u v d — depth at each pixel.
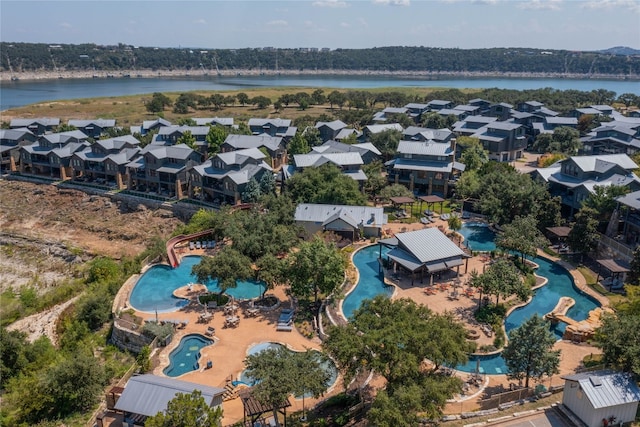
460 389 39.62
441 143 117.94
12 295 89.25
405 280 72.50
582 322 58.50
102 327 66.50
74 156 133.88
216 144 142.50
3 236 113.94
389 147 137.00
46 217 123.38
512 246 73.75
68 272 99.12
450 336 41.91
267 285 68.75
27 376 56.62
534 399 43.31
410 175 113.88
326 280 63.44
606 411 38.34
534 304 65.94
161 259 83.88
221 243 89.56
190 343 59.00
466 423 40.19
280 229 80.62
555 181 93.19
